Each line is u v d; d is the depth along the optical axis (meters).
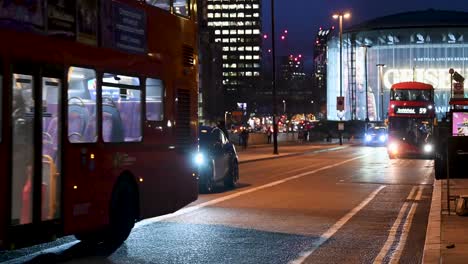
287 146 69.38
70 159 9.15
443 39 145.00
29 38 8.38
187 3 13.09
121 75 10.48
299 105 150.25
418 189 21.94
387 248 10.93
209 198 18.75
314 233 12.51
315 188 22.17
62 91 9.02
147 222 13.83
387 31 146.88
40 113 8.56
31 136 8.46
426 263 9.12
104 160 9.95
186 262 9.58
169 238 11.75
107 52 10.07
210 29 168.62
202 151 20.23
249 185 23.38
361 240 11.74
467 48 144.25
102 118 9.92
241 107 118.50
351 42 148.50
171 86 12.20
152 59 11.49
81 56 9.41
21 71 8.25
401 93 45.12
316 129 114.06
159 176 11.69
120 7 10.48
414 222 14.10
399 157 45.62
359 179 26.33
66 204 9.06
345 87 149.75
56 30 8.91
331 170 32.12
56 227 8.88
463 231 12.04
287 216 14.94
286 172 30.52
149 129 11.36
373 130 76.94
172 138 12.22
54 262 9.55
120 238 10.56
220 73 143.88
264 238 11.84
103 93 9.99
